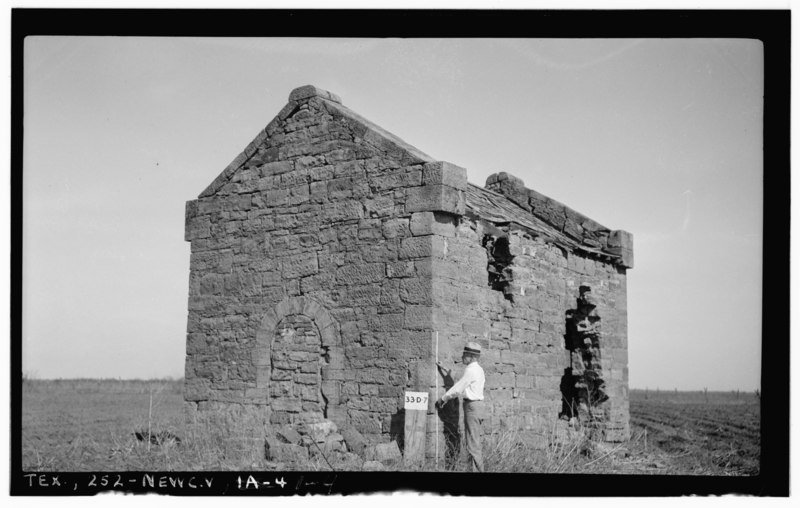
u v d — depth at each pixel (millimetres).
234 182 16641
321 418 14562
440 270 13867
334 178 15195
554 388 17500
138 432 16250
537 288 17016
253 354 15781
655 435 20359
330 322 14773
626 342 19828
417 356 13641
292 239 15617
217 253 16672
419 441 13203
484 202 17422
